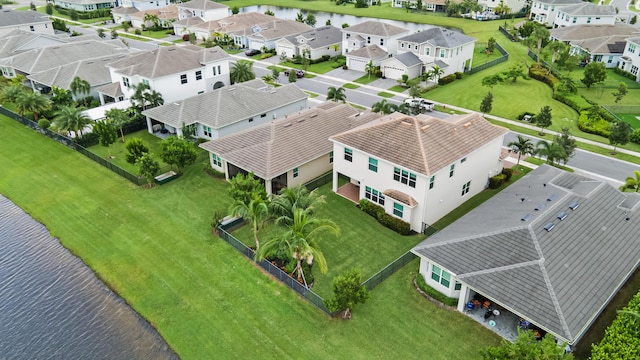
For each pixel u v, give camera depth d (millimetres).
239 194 34281
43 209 39969
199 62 63344
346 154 38875
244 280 30750
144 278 31469
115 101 61312
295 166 40312
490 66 82562
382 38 82750
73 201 40781
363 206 38250
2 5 141750
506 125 56656
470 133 38625
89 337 27312
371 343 25688
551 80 71250
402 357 24750
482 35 109125
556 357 19984
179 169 44656
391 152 35594
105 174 45125
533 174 36969
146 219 37719
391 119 39469
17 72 72438
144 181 43062
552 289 23891
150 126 53875
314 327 26906
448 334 26078
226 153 41844
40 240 36062
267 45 91562
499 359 21281
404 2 147125
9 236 36625
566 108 62125
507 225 28281
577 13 101812
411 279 30531
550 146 42844
